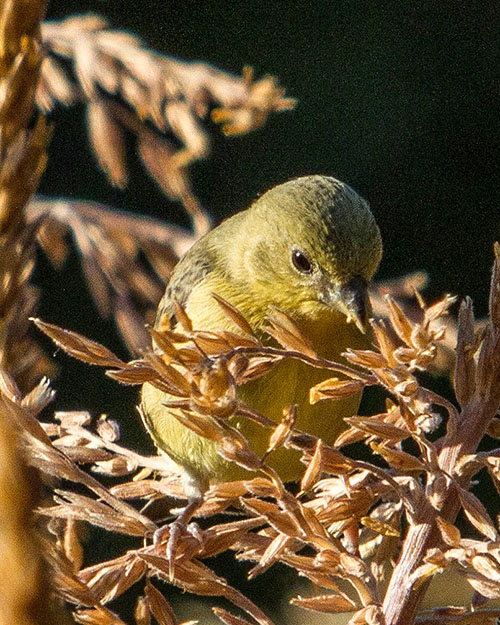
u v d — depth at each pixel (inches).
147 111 82.6
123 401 88.2
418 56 103.3
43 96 82.7
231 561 86.8
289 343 78.4
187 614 85.8
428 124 102.7
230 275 82.4
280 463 81.7
